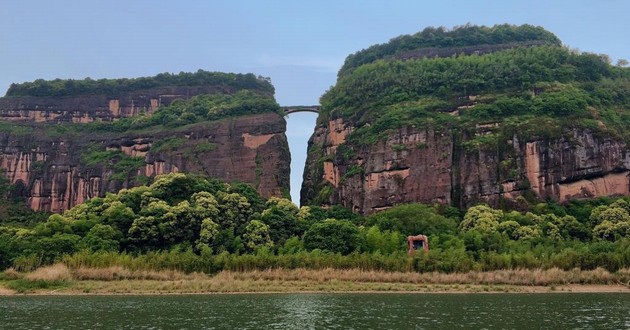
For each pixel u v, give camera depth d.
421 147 151.00
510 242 110.69
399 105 165.88
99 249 105.44
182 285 91.44
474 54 194.12
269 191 172.00
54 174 181.62
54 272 94.81
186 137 180.62
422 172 149.12
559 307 67.44
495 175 142.50
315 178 173.38
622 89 166.75
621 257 97.25
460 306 68.75
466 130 151.38
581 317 59.09
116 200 126.00
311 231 113.00
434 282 95.94
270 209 125.50
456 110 161.38
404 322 56.19
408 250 111.50
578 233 121.38
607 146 144.12
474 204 141.75
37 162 184.25
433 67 177.25
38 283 91.44
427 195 147.00
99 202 129.62
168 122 188.25
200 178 138.25
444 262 99.38
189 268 100.69
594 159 142.75
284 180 176.00
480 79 165.38
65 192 180.25
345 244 109.31
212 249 111.44
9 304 73.12
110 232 110.56
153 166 175.25
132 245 112.56
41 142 186.88
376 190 151.38
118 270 97.69
